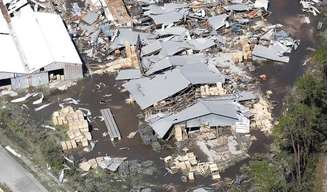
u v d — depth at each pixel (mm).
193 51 63688
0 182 47281
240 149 51469
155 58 61906
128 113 56031
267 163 48500
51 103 57469
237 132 53188
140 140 52688
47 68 59438
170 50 62625
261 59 63750
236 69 62062
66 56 60625
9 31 65750
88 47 65875
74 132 52656
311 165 48594
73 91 59156
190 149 51438
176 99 55625
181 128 52594
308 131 48125
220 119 53438
